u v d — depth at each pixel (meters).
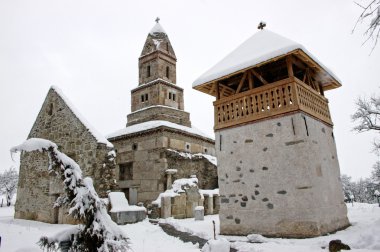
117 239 5.02
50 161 5.16
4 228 13.34
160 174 23.83
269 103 11.77
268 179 11.25
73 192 5.05
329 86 15.25
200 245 9.90
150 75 30.53
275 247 8.75
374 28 4.47
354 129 24.16
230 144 12.76
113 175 17.16
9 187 59.03
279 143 11.21
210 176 27.52
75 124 18.02
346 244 7.91
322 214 10.30
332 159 12.91
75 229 5.11
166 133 25.17
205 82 13.36
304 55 11.23
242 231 11.55
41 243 5.14
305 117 11.29
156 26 32.22
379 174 44.44
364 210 20.36
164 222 17.31
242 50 13.61
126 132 27.38
